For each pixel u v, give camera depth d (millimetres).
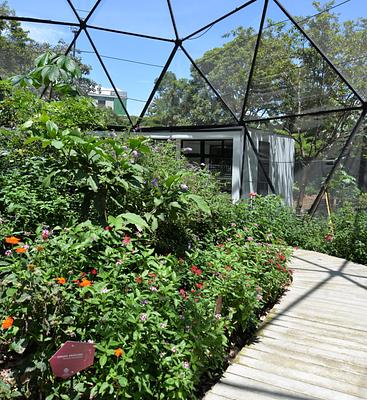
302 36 7418
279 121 8969
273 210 5555
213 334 2385
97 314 2031
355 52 6961
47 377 1925
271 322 3566
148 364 2041
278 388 2402
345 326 3492
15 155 3914
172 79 9711
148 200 3539
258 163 9695
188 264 3184
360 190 7824
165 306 2242
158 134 10172
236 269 3238
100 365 1911
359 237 6898
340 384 2469
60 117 4820
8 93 5359
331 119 8211
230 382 2465
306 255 6730
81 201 3432
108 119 7816
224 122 9469
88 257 2418
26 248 2125
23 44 9055
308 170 8867
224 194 5262
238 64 8438
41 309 1918
